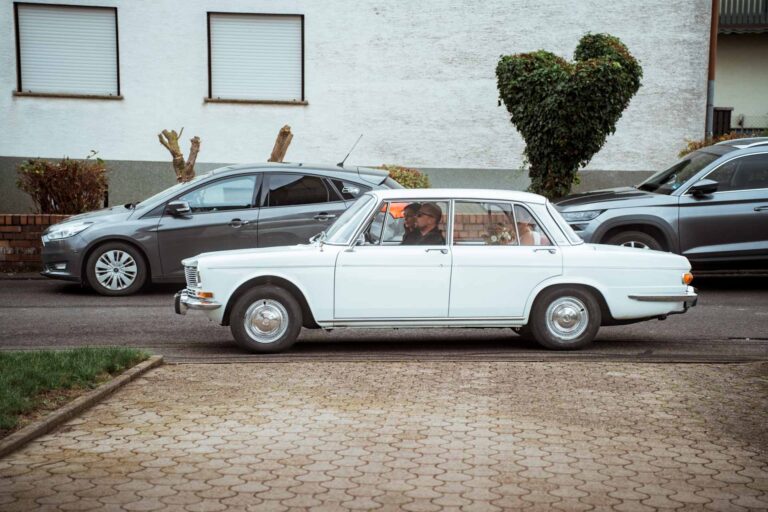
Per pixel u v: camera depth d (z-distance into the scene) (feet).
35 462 16.96
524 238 27.94
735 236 41.24
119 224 40.24
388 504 14.89
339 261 27.37
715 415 20.38
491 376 24.14
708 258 41.29
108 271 40.52
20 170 51.01
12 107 65.87
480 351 28.43
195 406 20.94
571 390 22.59
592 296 28.19
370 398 21.74
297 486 15.70
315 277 27.40
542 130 51.75
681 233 41.06
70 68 65.92
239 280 27.35
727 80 75.92
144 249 40.22
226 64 66.18
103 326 33.09
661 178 44.29
